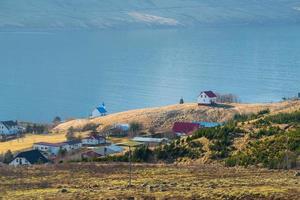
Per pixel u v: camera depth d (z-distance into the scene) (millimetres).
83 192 121750
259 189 113062
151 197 110938
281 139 184375
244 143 195500
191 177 145000
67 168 173250
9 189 136375
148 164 181625
